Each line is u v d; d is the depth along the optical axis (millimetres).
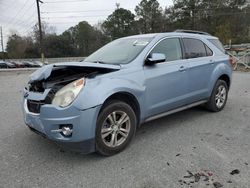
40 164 3592
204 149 3986
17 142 4344
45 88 3656
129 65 4082
